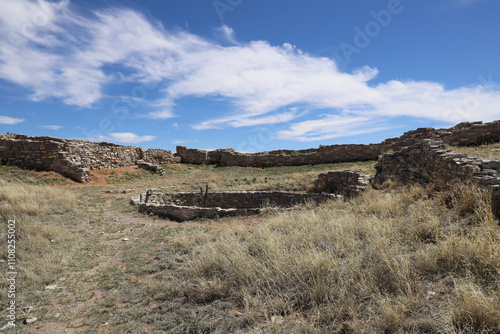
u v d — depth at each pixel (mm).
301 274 4488
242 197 15133
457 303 3191
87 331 4414
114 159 26562
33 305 5289
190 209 12094
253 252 6250
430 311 3291
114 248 8625
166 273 6242
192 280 5566
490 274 3615
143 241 9094
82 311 5094
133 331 4223
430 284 3838
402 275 3840
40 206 11867
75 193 16766
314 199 13109
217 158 37469
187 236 8633
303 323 3430
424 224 5566
